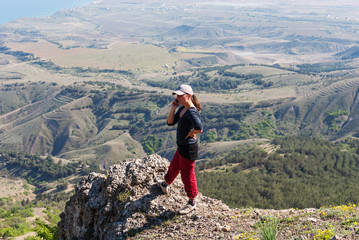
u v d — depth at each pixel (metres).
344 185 122.00
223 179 126.50
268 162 143.75
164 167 9.20
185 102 6.53
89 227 9.34
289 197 107.12
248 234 5.61
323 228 5.41
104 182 9.45
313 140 183.00
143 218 7.58
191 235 6.31
